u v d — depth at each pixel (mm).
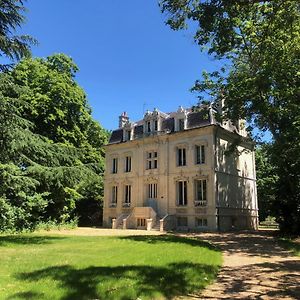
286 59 19859
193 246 15883
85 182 19891
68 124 35688
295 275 9719
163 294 7113
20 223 25141
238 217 35562
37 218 28031
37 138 19094
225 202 33906
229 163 35562
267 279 9148
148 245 15898
